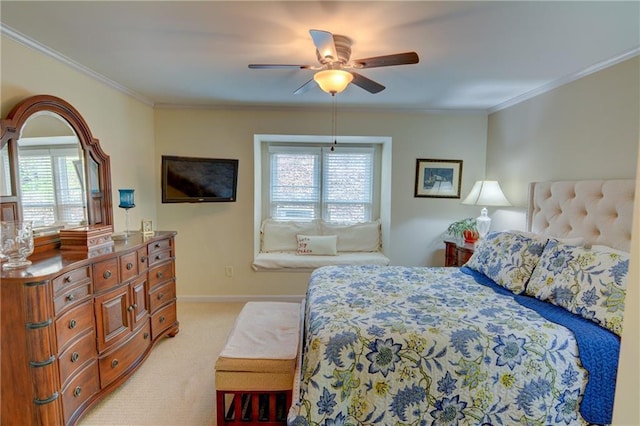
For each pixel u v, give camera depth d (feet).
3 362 5.04
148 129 11.53
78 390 5.90
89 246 6.77
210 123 12.05
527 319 5.47
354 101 11.30
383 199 14.07
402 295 6.77
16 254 5.56
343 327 5.23
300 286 12.73
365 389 4.85
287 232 14.06
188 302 12.62
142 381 7.54
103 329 6.59
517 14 5.56
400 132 12.50
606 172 7.54
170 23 5.98
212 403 6.81
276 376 5.86
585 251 6.07
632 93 6.95
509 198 11.18
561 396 4.82
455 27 6.04
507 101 11.14
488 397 4.81
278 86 9.67
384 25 5.98
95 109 8.80
